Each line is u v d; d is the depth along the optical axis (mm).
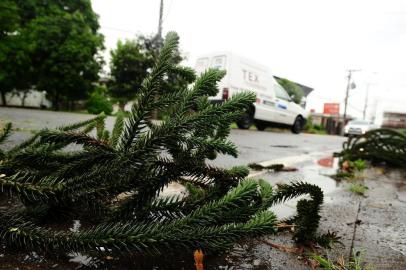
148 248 1116
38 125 6867
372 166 5652
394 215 2580
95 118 2188
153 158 1402
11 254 1376
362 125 28094
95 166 1446
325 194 3172
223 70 1411
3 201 2004
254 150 6820
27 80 25328
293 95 37781
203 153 1537
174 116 1376
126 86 27797
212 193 1544
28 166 1562
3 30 23328
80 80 25219
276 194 1612
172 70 1444
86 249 1151
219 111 1279
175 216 1558
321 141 12922
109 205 1756
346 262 1666
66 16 25172
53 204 1500
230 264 1526
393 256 1787
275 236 1894
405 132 6836
